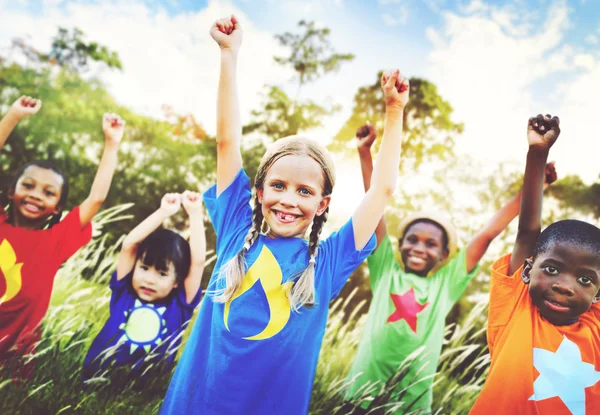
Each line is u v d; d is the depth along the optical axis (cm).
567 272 238
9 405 251
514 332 246
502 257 261
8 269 285
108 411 260
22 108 294
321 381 295
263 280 201
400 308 293
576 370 236
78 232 297
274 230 204
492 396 241
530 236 251
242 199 220
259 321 198
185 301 295
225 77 216
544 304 243
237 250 210
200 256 294
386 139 209
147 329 288
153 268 291
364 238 212
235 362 196
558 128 242
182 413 197
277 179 204
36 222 296
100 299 311
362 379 287
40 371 272
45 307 291
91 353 282
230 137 217
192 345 207
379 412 276
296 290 199
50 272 293
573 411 232
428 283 299
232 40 218
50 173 298
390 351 288
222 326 200
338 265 211
